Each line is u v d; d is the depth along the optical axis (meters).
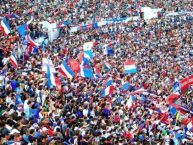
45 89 49.50
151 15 138.00
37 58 67.75
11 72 51.62
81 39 100.56
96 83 62.41
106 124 44.88
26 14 99.62
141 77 80.94
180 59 107.06
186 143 50.69
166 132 51.06
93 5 128.38
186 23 140.88
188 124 56.53
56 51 80.50
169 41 120.00
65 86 54.16
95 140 39.75
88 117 45.50
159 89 75.94
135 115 53.62
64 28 107.06
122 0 137.38
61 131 38.56
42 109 41.88
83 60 63.47
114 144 40.28
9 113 36.66
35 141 32.81
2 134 32.25
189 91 74.56
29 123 35.94
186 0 154.25
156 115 56.34
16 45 66.12
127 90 66.88
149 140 46.41
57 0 118.94
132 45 105.75
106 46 94.38
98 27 119.81
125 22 129.38
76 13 119.12
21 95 43.75
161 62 100.38
